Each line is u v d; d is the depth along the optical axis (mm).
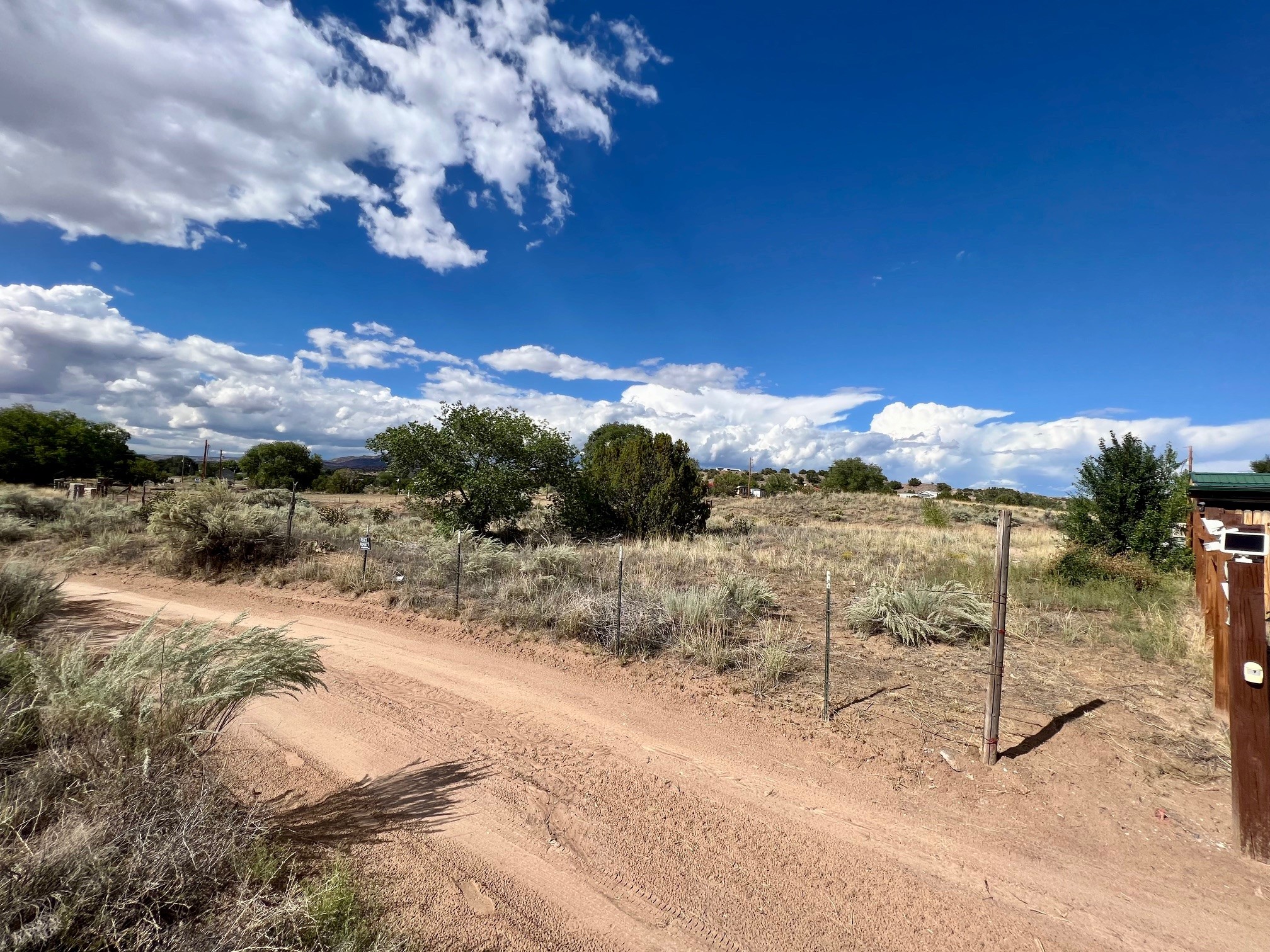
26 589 7836
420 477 16344
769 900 3287
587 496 18219
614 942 2961
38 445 45625
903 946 2969
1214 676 5652
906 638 7629
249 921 2520
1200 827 3941
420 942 2848
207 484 13438
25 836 2855
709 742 5168
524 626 8500
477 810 4074
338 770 4551
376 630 8664
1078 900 3311
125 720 3570
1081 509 12297
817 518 31406
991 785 4441
